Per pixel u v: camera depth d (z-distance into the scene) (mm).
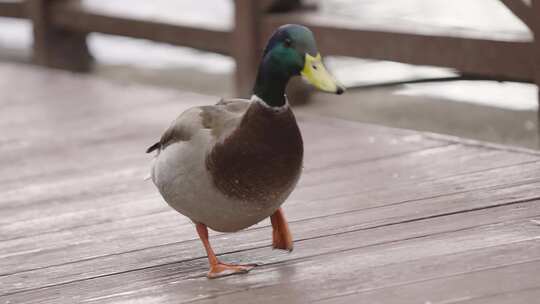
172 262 6414
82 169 8969
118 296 5926
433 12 14133
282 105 5422
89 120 10750
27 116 11148
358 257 6121
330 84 5281
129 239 6961
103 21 13656
